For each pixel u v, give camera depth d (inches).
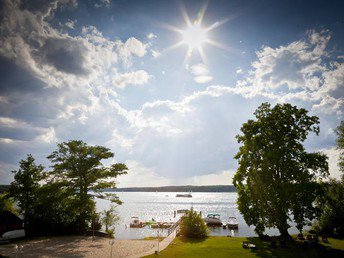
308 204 1350.9
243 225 3405.5
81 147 1804.9
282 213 1416.1
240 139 1638.8
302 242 1360.7
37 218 1793.8
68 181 1772.9
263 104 1565.0
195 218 1769.2
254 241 1461.6
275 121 1513.3
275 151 1424.7
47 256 1149.7
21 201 1813.5
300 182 1382.9
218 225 3267.7
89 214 1844.2
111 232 2087.8
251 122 1578.5
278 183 1453.0
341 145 1664.6
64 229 1811.0
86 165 1769.2
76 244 1437.0
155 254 1189.7
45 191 1684.3
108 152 1849.2
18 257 1126.4
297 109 1499.8
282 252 1162.0
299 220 1380.4
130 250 1290.6
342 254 1113.4
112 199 1800.0
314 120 1475.1
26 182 1823.3
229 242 1451.8
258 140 1533.0
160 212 5556.1
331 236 1567.4
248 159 1560.0
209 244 1406.3
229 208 6550.2
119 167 1802.4
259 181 1467.8
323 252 1146.7
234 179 1616.6
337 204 1594.5
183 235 1754.4
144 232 2859.3
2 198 1841.8
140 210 6107.3
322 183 1422.2
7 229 1587.1
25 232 1754.4
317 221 1699.1
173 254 1180.5
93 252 1240.2
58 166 1716.3
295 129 1480.1
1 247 1346.0
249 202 1549.0
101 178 1811.0
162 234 2679.6
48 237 1670.8
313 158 1396.4
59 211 1827.0
